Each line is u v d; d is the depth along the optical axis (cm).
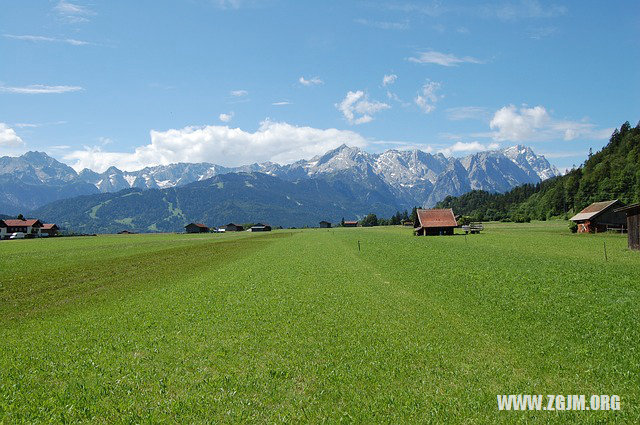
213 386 1326
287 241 10069
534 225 16850
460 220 17538
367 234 13175
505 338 1745
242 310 2375
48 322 2306
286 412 1148
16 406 1227
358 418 1109
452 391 1259
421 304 2441
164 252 7125
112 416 1156
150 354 1655
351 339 1770
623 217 10269
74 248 8588
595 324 1883
